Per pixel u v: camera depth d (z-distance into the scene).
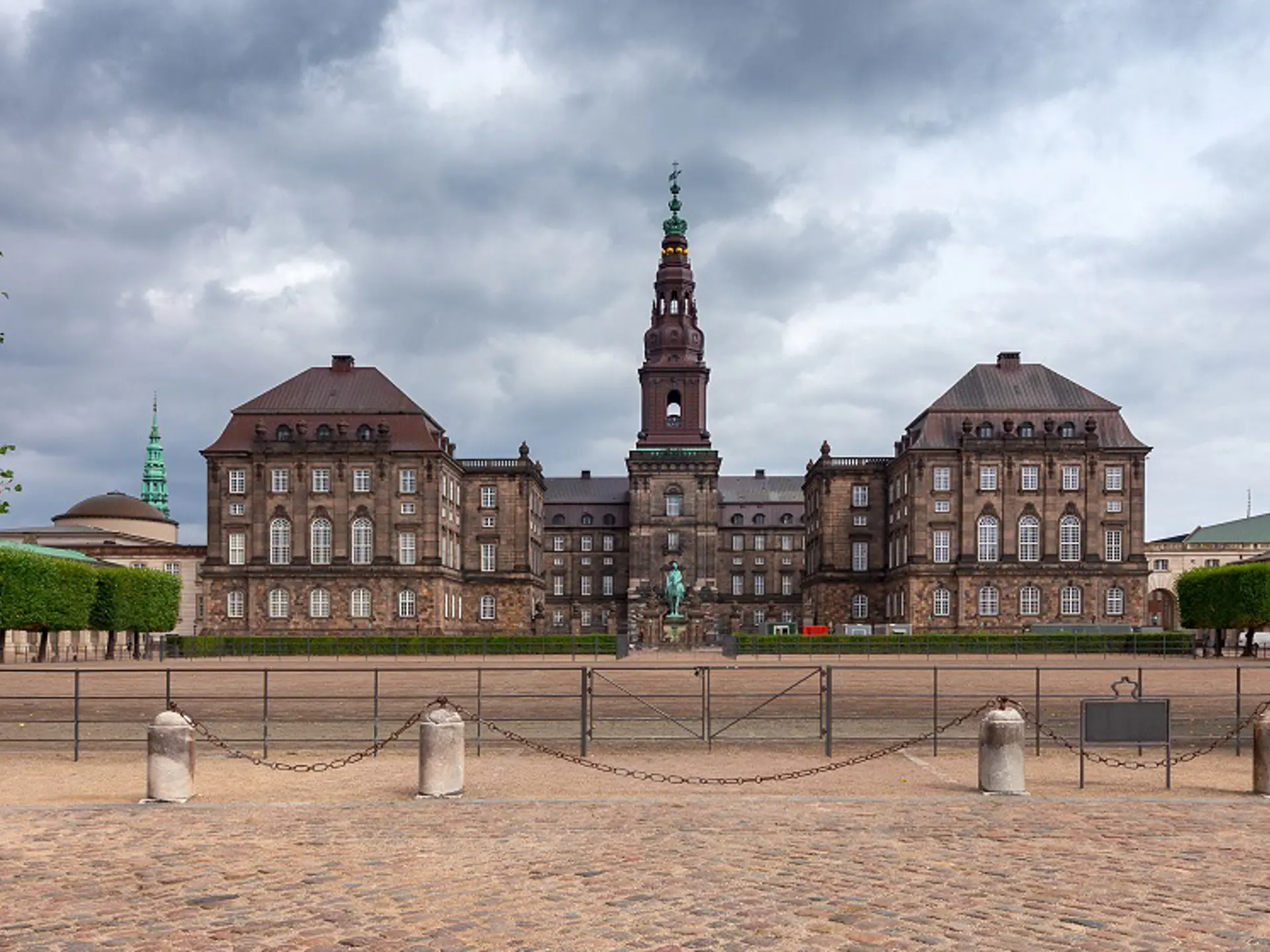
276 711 36.59
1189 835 17.39
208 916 12.99
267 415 123.50
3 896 13.90
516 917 12.89
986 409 120.12
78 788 22.72
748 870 15.05
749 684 50.41
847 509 137.12
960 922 12.66
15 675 59.47
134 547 139.62
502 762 25.84
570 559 176.00
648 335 161.62
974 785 22.45
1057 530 116.88
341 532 120.75
